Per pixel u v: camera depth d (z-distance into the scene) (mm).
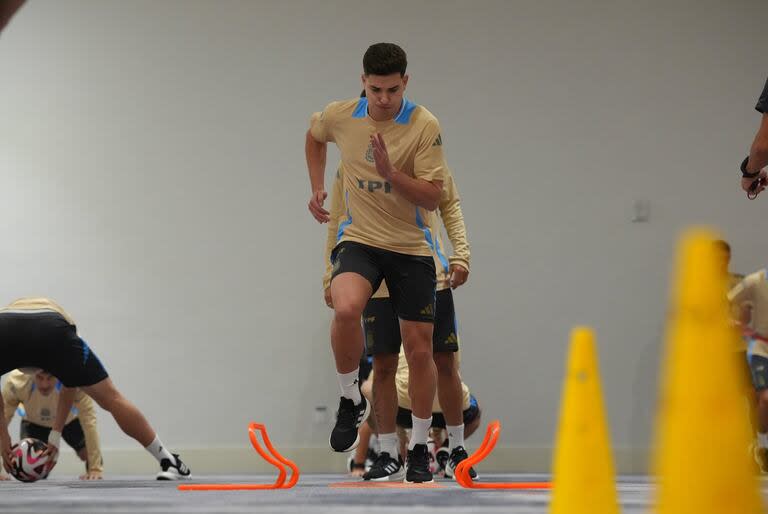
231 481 16625
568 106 28312
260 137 28281
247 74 28484
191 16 28672
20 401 21344
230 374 27484
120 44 28578
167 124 28312
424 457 12836
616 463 26953
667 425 3969
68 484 14953
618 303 27609
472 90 28359
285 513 6742
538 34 28531
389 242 12172
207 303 27719
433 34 28547
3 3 7594
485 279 27688
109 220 27984
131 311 27672
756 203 28078
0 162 28141
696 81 28422
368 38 28594
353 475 22109
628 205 27953
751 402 21734
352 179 12328
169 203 28047
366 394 18328
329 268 13688
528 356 27438
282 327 27609
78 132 28281
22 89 28375
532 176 28062
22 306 15164
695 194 28109
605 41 28516
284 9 28688
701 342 3879
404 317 12391
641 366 27406
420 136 12094
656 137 28234
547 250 27781
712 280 3881
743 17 28609
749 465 3873
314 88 28469
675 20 28578
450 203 15180
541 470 26969
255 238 27922
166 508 7449
